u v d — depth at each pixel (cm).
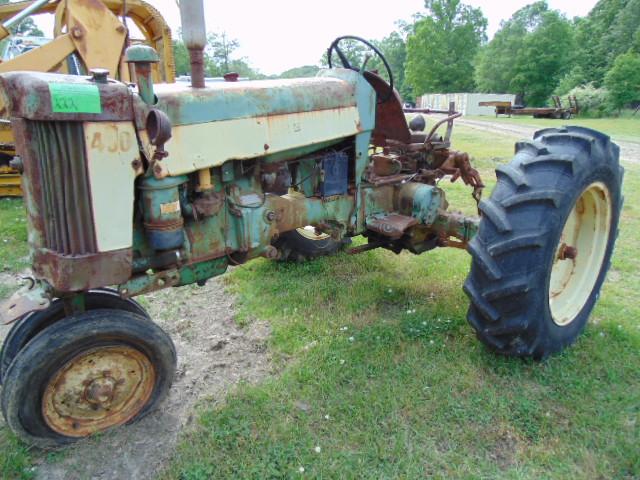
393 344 283
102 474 199
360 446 209
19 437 200
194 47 225
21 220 552
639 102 3098
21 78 178
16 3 635
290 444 208
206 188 229
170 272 228
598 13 5878
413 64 5741
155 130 180
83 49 538
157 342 217
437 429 218
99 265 197
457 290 357
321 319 317
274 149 249
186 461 202
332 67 318
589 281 294
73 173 185
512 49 5025
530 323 243
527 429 217
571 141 255
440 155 360
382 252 438
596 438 212
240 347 292
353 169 303
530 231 233
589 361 265
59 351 194
